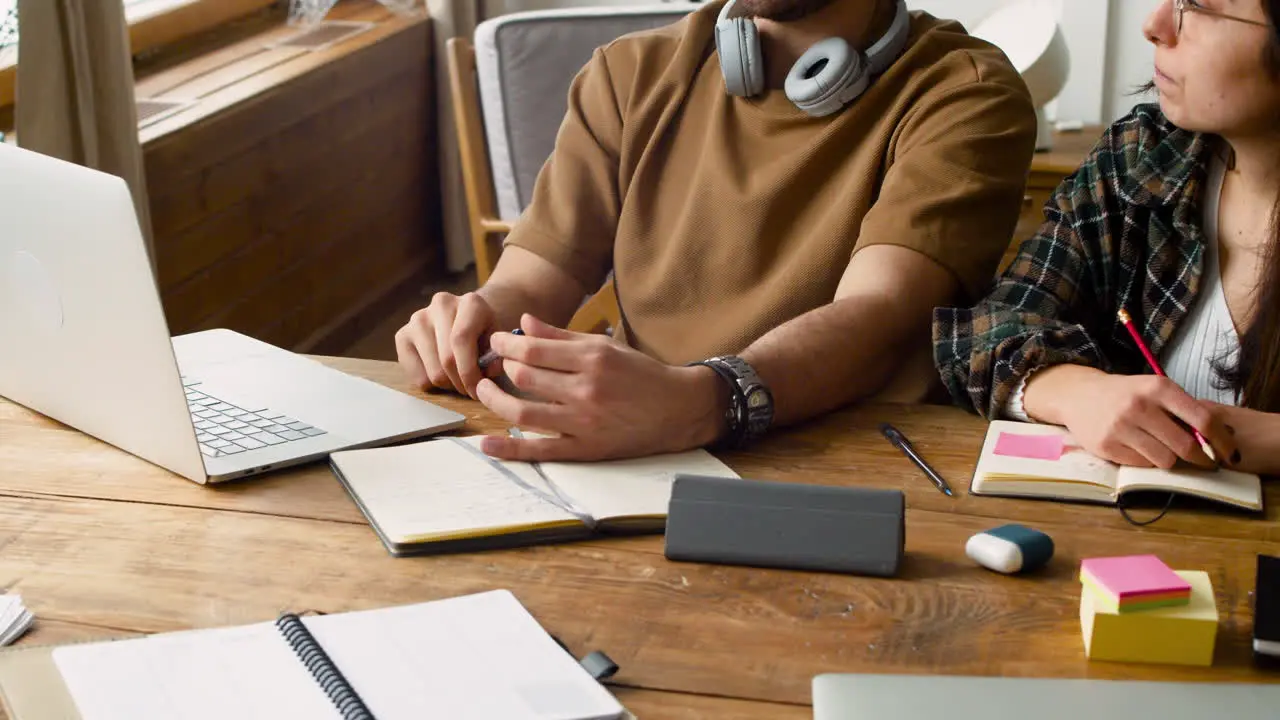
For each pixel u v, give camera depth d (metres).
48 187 1.06
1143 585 0.82
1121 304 1.38
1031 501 1.05
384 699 0.75
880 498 0.95
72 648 0.81
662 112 1.61
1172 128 1.36
